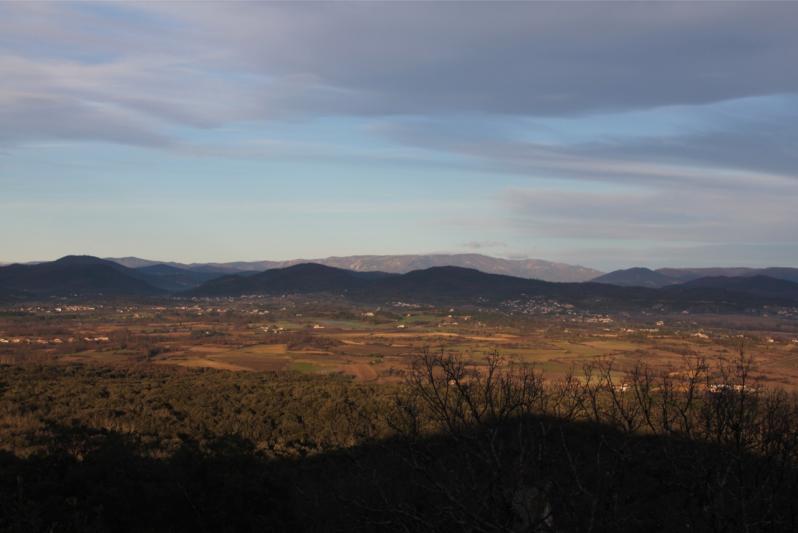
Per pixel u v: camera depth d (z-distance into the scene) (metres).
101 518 15.34
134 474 18.16
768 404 7.04
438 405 6.58
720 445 6.26
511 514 5.83
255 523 16.92
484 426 6.34
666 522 6.34
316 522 13.57
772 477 6.18
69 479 17.33
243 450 22.83
